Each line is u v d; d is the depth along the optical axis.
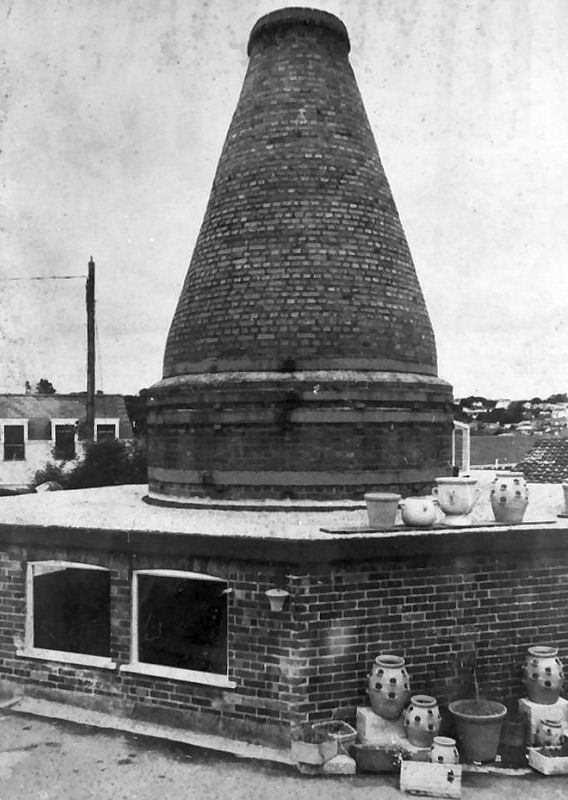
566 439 28.75
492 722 10.03
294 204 13.62
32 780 9.44
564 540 11.42
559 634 11.52
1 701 12.12
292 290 13.28
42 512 13.05
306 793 9.16
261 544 10.30
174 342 14.60
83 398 37.38
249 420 13.05
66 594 14.88
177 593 13.79
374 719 10.11
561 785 9.52
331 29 14.63
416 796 9.16
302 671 10.16
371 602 10.53
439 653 10.87
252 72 14.77
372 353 13.45
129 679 11.38
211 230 14.34
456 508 11.41
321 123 14.10
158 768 9.79
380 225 14.16
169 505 13.83
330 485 12.95
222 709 10.66
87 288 33.09
